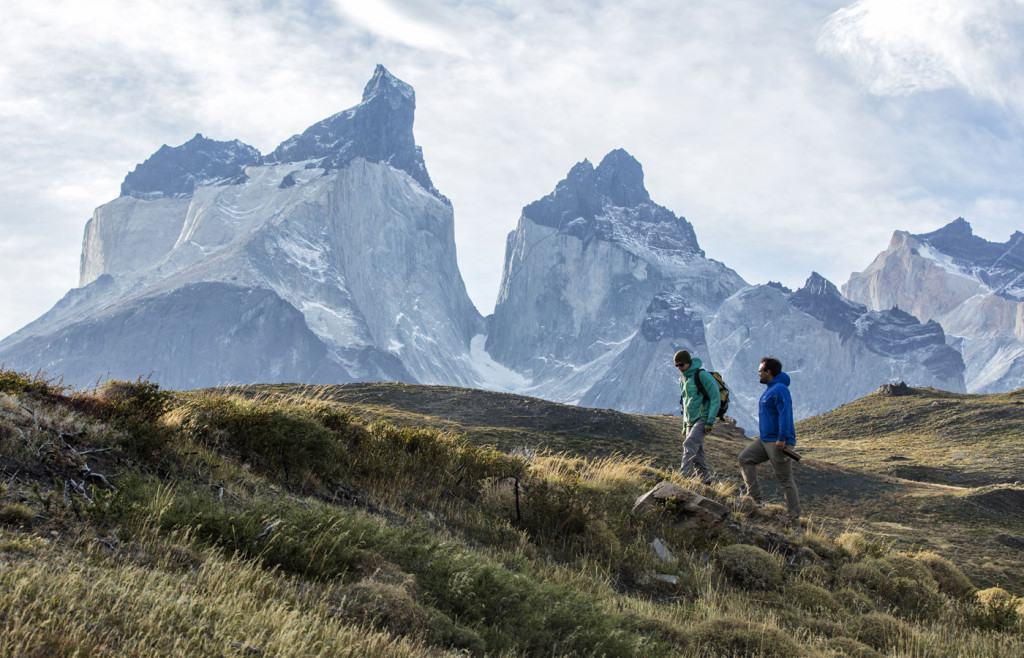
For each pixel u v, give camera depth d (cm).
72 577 485
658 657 685
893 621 930
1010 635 980
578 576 938
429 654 573
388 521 931
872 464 3862
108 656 420
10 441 677
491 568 753
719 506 1220
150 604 494
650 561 1073
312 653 498
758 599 1012
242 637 492
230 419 989
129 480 702
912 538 1939
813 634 871
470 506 1145
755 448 1348
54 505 612
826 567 1162
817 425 6181
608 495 1259
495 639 656
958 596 1162
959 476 3591
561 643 674
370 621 605
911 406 6119
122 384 949
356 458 1107
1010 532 2052
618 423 2936
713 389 1448
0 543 512
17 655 389
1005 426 4972
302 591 635
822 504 2312
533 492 1145
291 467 976
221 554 638
